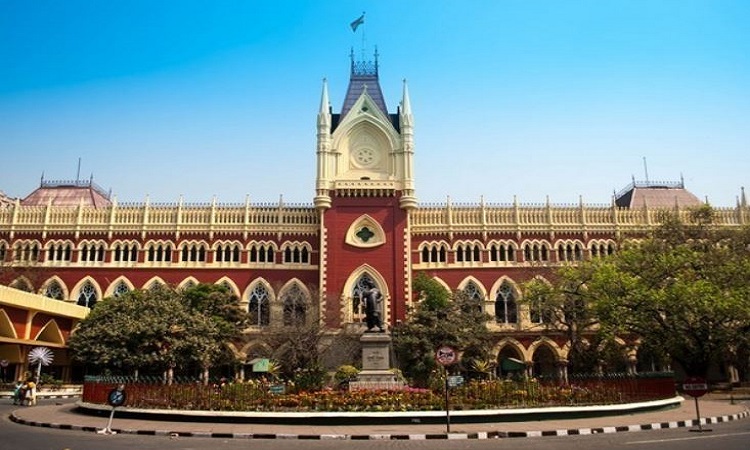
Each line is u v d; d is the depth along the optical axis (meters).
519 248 74.00
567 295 58.62
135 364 53.16
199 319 56.62
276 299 71.25
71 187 80.75
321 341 64.38
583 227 74.88
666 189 81.81
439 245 74.19
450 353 25.22
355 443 22.66
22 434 25.05
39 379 57.44
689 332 49.28
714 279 48.75
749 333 48.59
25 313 58.62
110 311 56.72
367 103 77.00
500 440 23.50
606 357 60.50
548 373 72.50
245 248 73.38
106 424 28.25
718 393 53.66
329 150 74.62
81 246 72.81
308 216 75.12
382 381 35.69
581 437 24.23
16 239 73.00
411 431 25.52
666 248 54.91
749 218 75.06
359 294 70.81
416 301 71.06
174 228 73.75
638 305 48.91
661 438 23.30
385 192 73.44
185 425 27.75
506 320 71.94
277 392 33.28
